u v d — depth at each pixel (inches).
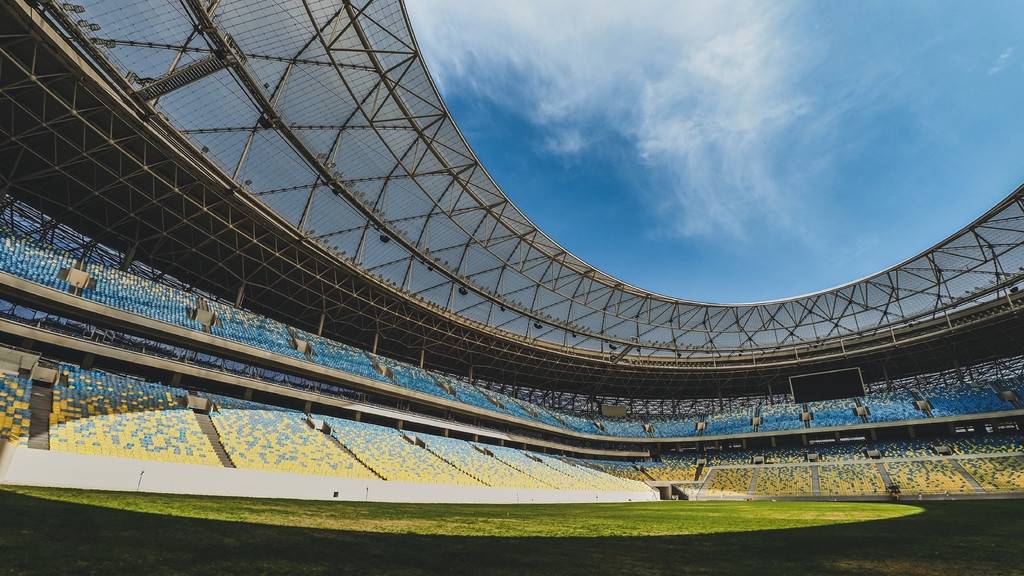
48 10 838.5
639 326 2792.8
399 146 1544.0
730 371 2837.1
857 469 2252.7
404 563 288.8
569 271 2423.7
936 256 2266.2
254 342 1486.2
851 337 2635.3
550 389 3038.9
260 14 1082.1
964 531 596.1
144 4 938.1
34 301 1094.4
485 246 2074.3
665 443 2942.9
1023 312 2015.3
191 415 1158.3
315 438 1353.3
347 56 1267.2
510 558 328.2
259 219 1354.6
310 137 1343.5
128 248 1401.3
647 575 286.7
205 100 1116.5
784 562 343.6
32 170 1127.0
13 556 231.8
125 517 397.7
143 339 1348.4
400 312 1984.5
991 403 2233.0
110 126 1039.6
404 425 1975.9
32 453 693.9
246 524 422.3
